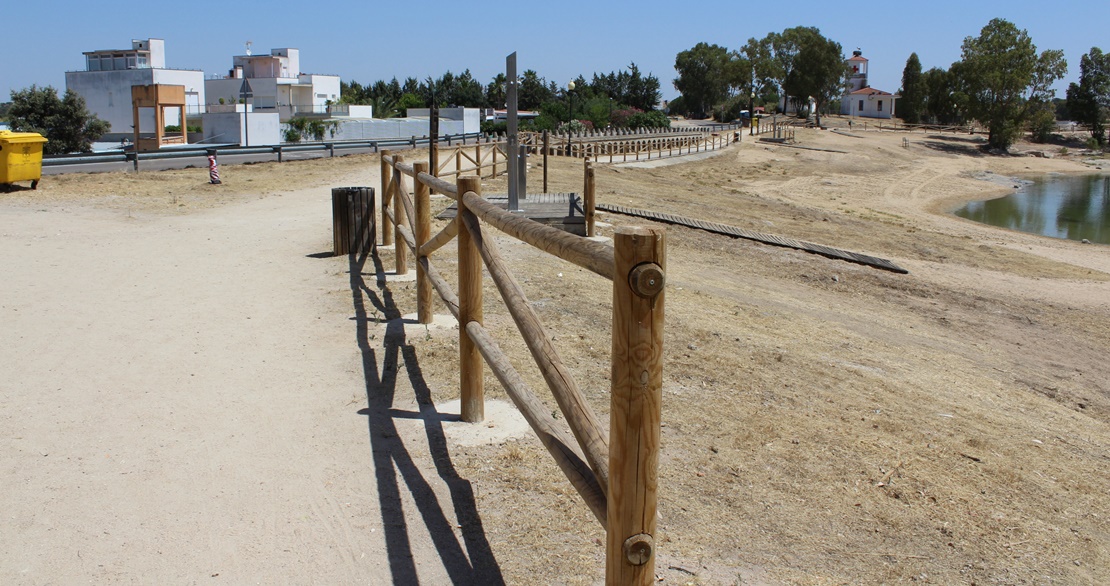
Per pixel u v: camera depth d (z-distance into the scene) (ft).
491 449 15.49
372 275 30.78
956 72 282.15
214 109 195.21
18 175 54.95
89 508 13.12
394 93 298.97
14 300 26.40
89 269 31.53
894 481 16.01
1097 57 298.56
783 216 79.15
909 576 12.41
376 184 68.08
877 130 292.81
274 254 35.19
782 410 19.57
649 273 7.39
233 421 16.76
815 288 42.09
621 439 7.75
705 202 80.18
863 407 21.06
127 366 20.10
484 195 55.06
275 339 22.45
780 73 344.90
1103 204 136.98
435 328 23.39
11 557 11.67
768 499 14.46
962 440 19.58
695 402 19.31
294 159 89.10
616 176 98.02
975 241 75.77
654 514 7.94
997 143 254.68
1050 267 61.46
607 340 23.31
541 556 11.93
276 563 11.69
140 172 71.20
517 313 12.05
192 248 36.52
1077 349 35.76
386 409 17.46
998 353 33.35
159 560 11.69
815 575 12.10
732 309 32.53
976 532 14.23
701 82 374.22
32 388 18.45
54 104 145.38
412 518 12.96
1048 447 20.58
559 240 9.48
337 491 13.83
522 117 243.19
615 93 352.28
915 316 38.75
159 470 14.52
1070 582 12.91
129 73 203.00
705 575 11.74
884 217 99.14
